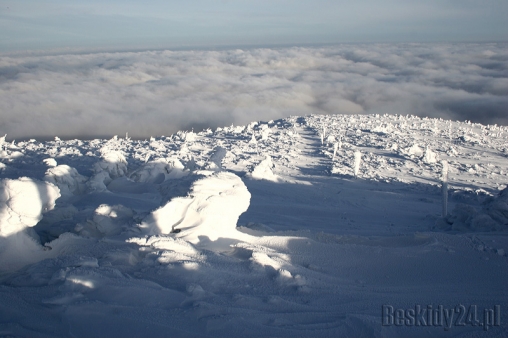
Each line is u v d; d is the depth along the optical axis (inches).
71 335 186.9
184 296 228.1
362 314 219.5
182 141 2628.0
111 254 293.9
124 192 871.1
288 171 1640.0
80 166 1413.6
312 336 193.9
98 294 224.5
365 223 763.4
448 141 2367.1
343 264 306.7
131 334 188.2
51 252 324.8
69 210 478.0
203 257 287.9
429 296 250.2
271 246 340.2
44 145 2236.7
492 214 588.1
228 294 236.5
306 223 716.0
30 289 232.2
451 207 1011.9
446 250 333.7
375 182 1413.6
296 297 239.6
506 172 1603.1
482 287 265.9
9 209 314.0
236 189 373.1
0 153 1501.0
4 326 191.8
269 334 193.8
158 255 280.5
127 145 2374.5
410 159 1833.2
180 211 366.0
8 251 307.0
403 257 319.9
